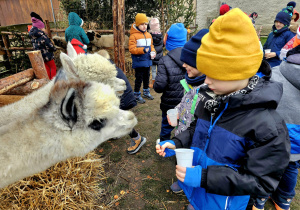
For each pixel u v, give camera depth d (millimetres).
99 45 6941
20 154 1415
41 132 1463
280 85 1347
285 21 4430
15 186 2248
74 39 4230
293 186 2100
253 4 8773
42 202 2227
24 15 11805
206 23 9883
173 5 7758
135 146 3334
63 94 1493
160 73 2787
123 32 4988
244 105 1303
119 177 2918
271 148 1230
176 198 2578
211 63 1248
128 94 2971
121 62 5203
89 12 7633
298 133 1804
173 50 2787
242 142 1361
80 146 1615
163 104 2938
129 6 7988
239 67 1188
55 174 2424
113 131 1778
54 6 10945
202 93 1683
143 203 2520
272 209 2344
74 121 1534
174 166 3113
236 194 1314
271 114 1304
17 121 1467
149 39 5020
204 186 1364
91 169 2693
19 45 7605
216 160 1483
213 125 1503
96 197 2580
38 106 1575
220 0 9320
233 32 1169
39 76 2961
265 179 1245
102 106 1533
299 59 1709
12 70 7609
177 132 2414
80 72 2271
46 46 4980
